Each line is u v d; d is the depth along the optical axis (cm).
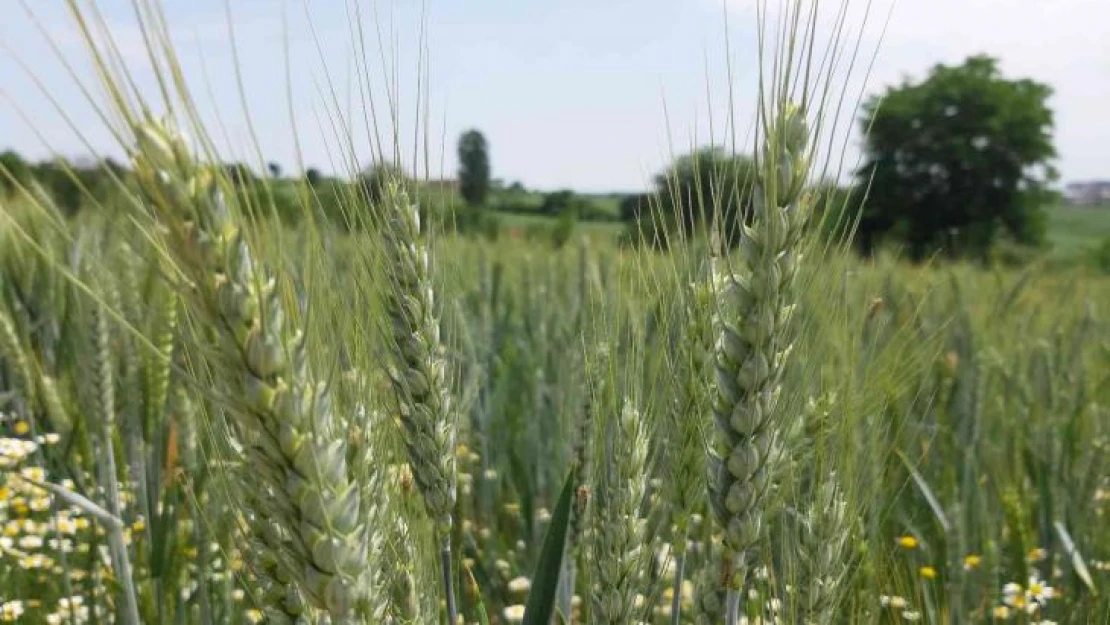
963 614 442
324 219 231
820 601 280
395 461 298
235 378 180
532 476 636
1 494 466
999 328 820
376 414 243
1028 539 541
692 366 285
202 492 400
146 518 429
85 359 401
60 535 437
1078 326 817
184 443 407
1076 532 516
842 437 287
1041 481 544
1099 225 7138
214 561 428
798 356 269
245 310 175
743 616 379
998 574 462
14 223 163
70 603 425
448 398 295
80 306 406
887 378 315
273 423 181
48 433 532
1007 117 7156
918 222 7181
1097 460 546
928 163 7256
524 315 941
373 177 288
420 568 276
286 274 187
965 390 613
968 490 522
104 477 411
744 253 250
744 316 251
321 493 188
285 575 220
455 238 305
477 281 935
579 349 400
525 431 700
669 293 291
